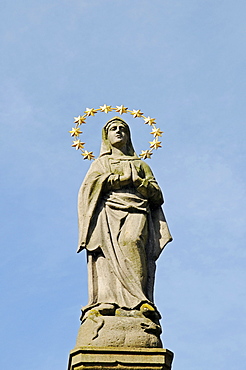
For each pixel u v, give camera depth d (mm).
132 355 30781
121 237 33656
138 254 33406
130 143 36531
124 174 34781
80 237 33844
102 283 32875
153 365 30672
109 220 34031
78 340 31484
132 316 31891
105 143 36250
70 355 30859
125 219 34094
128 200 34438
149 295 33125
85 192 34531
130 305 32250
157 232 34594
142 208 34344
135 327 31422
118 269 33000
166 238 34469
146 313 32031
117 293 32562
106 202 34344
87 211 34156
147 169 35625
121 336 31188
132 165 35281
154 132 37344
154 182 35156
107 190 34656
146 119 37625
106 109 37688
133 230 33750
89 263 33500
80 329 31750
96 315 31859
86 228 33812
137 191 34750
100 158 35719
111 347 30891
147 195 34750
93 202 34219
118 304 32250
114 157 35750
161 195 35031
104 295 32531
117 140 36031
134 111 37719
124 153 36188
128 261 33125
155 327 31562
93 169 35219
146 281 33312
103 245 33500
